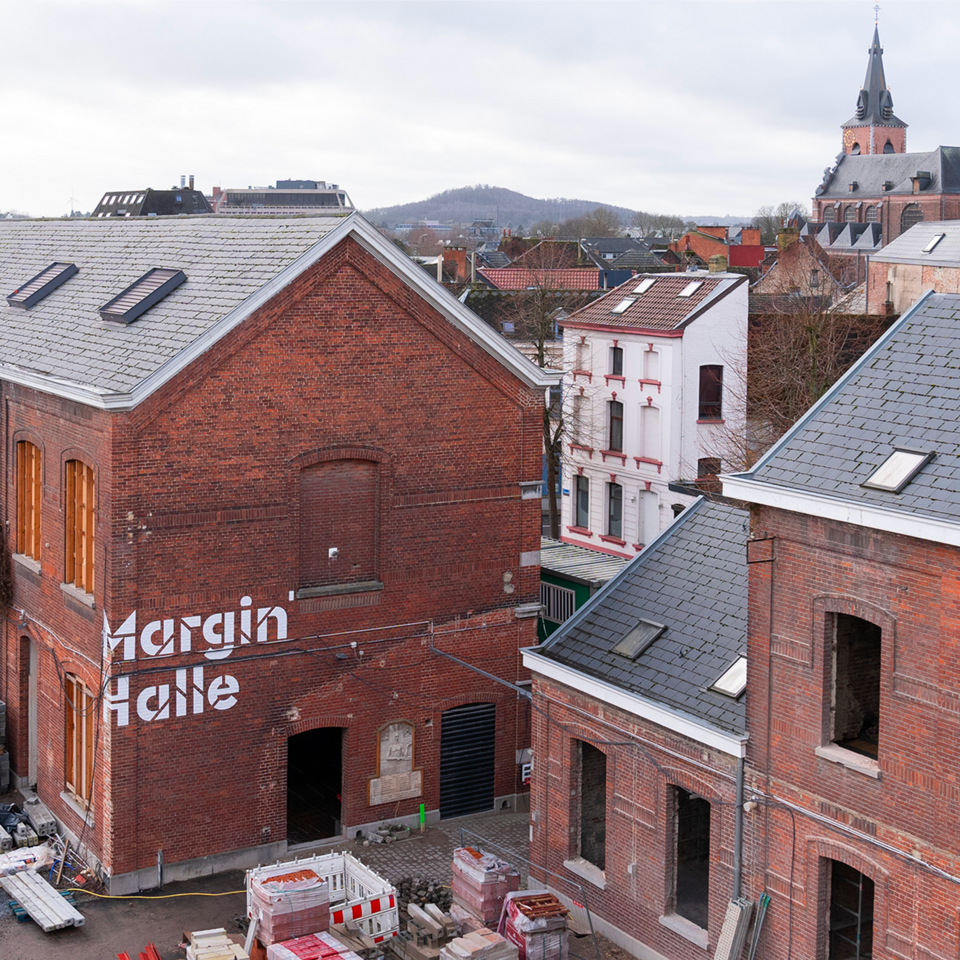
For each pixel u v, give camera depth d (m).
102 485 23.70
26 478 28.56
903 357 19.20
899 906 16.81
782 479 18.22
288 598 25.33
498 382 27.39
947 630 15.84
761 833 18.95
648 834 21.05
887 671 16.75
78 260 33.69
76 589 25.59
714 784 19.70
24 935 22.30
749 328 51.41
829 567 17.55
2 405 28.97
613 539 52.12
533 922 20.48
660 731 20.59
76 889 24.08
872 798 17.12
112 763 23.72
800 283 92.81
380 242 25.41
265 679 25.25
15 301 32.91
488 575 27.83
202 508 24.22
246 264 26.22
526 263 100.44
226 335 24.02
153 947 21.23
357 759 26.50
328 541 25.98
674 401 48.38
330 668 25.98
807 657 18.00
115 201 100.00
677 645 21.84
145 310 26.97
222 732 24.84
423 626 27.08
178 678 24.25
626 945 21.56
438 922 21.42
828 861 18.12
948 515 15.76
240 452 24.53
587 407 53.16
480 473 27.50
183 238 30.12
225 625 24.67
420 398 26.58
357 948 21.38
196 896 23.95
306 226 26.22
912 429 17.73
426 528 26.95
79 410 24.69
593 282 85.81
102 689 23.98
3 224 42.25
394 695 26.84
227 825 25.05
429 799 27.53
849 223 154.00
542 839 23.62
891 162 158.38
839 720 18.06
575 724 22.56
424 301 26.27
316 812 27.83
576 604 32.31
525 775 28.66
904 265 75.69
